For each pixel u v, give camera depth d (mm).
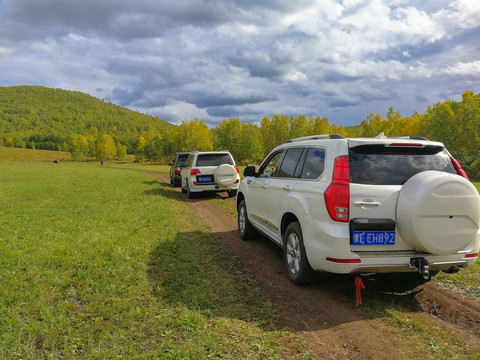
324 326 3322
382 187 3494
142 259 5199
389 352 2871
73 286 4109
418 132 63438
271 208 5211
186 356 2650
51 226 7543
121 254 5305
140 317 3326
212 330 3127
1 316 3260
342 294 4078
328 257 3547
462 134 52219
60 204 11070
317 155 4160
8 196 13281
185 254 5523
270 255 5715
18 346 2736
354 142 3699
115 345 2809
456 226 3354
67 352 2693
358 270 3467
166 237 6660
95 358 2623
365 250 3480
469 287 4234
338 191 3484
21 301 3641
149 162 101875
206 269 4957
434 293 4074
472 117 50156
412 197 3318
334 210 3488
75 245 5844
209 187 13070
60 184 19000
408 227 3338
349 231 3457
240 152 88125
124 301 3686
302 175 4352
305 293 4105
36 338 2877
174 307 3598
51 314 3275
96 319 3168
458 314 3555
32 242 6098
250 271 4910
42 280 4180
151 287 4145
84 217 8680
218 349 2812
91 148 133000
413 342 3027
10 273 4445
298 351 2861
